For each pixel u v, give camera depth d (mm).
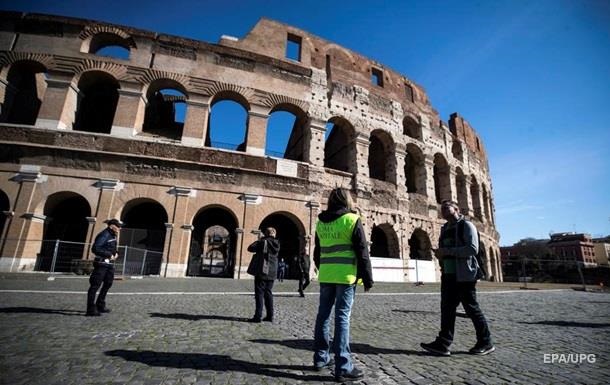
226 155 21000
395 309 9164
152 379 3441
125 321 6219
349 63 28078
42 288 10547
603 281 35000
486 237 35219
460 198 34219
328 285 4070
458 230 5113
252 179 21109
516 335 6129
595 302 12336
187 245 18922
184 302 8992
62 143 18906
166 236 18766
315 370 3857
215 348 4668
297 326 6473
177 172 19844
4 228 17109
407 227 26000
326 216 4207
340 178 24312
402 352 4793
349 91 26750
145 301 8898
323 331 3939
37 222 17688
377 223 24656
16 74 21094
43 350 4258
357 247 3871
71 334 5105
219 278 19016
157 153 19875
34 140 18688
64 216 20953
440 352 4684
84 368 3680
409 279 24188
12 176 17969
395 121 28391
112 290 11000
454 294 4922
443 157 31672
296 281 20469
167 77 21641
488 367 4184
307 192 22406
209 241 48312
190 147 20438
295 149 29828
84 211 21422
